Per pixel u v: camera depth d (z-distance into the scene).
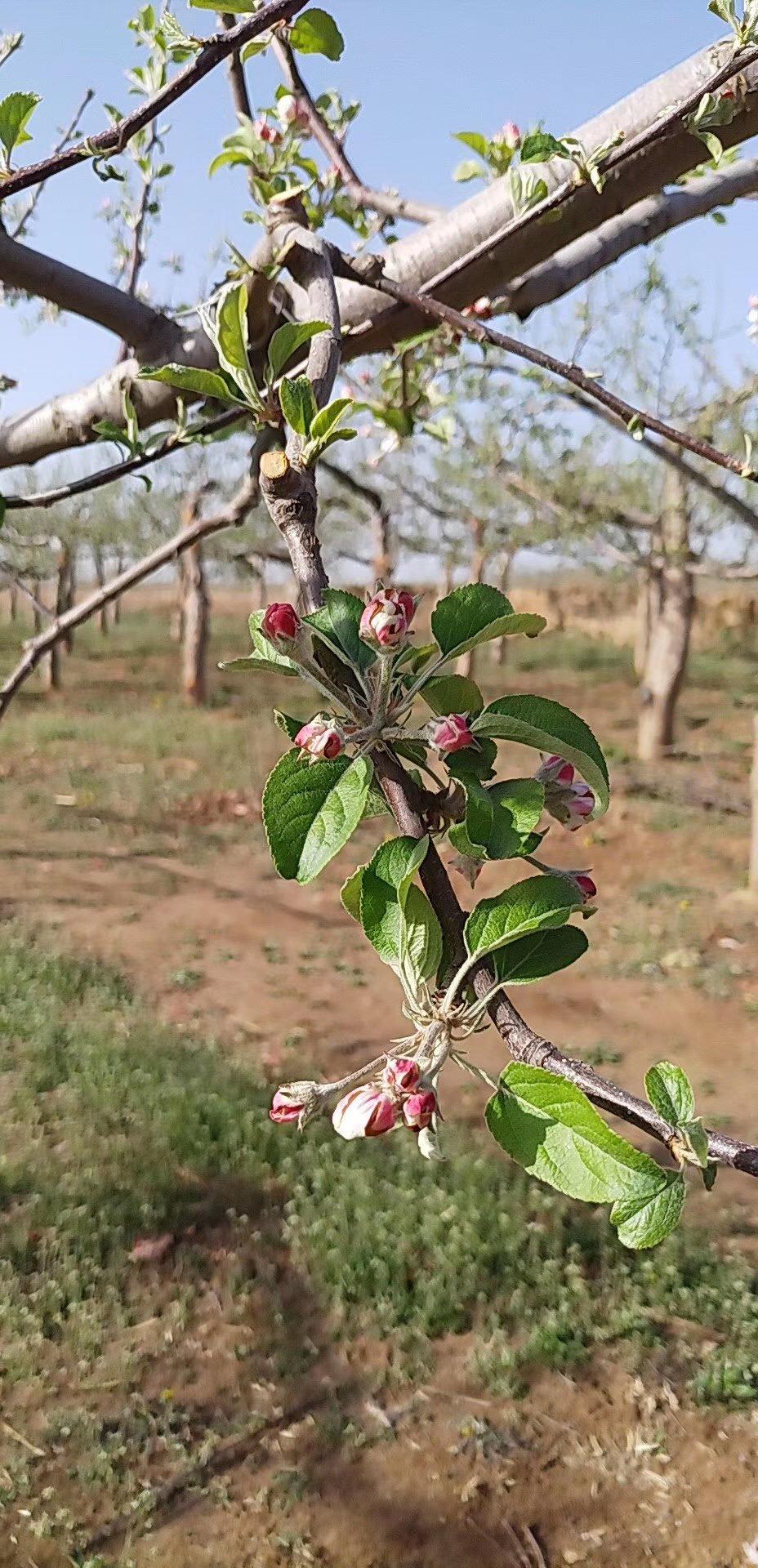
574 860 10.77
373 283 1.40
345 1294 4.51
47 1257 4.62
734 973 7.97
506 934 0.69
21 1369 4.08
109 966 7.85
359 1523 3.61
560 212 1.57
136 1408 3.98
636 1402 4.07
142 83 1.53
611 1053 6.73
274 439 1.56
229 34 1.13
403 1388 4.14
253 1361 4.22
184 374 1.04
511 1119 0.64
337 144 1.78
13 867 10.13
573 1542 3.54
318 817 0.69
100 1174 5.12
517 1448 3.88
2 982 7.25
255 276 1.40
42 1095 5.84
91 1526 3.54
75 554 18.89
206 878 10.12
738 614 28.30
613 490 13.00
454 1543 3.54
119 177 1.40
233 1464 3.81
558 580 32.78
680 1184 0.60
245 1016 7.19
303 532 0.82
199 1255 4.70
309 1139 5.47
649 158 1.50
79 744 15.70
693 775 13.98
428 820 0.77
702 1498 3.70
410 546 17.58
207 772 14.00
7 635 27.28
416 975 0.71
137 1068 6.16
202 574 19.22
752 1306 4.49
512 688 22.05
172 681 22.70
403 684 0.77
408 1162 5.27
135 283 2.14
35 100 1.20
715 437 8.96
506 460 11.92
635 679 23.92
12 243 1.64
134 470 1.61
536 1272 4.60
